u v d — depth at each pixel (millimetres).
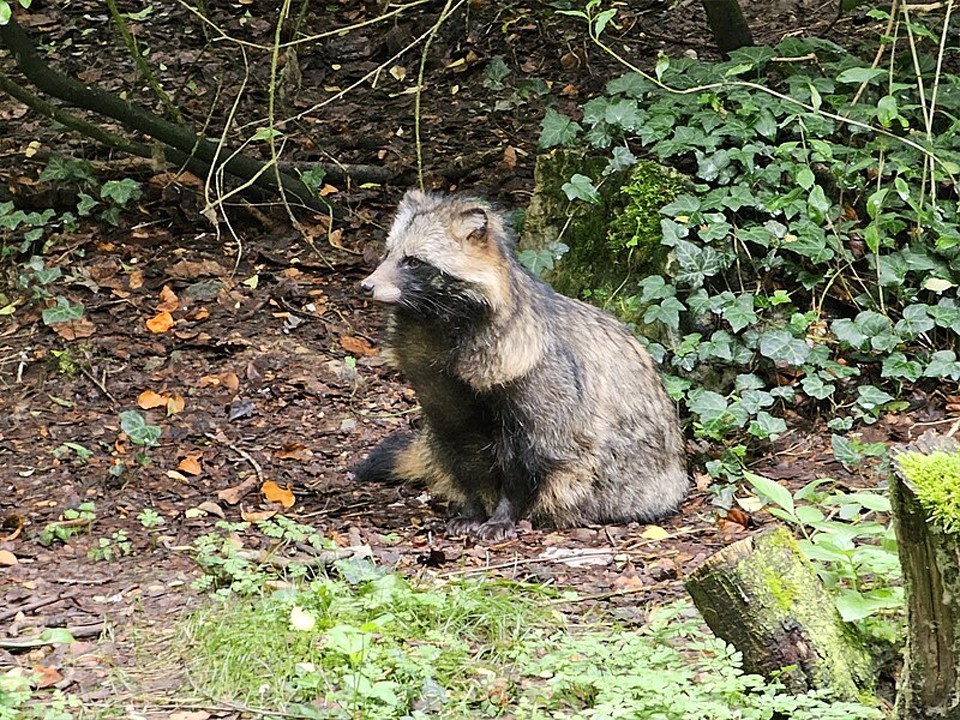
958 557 4684
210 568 7047
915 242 9625
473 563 7379
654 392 8477
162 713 5535
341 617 6148
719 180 9773
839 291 9672
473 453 8195
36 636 6352
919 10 9547
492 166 12203
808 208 9266
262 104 13266
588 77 13109
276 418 9516
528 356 7824
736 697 5164
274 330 10398
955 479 4727
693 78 10289
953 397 9180
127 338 10227
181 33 14320
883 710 5184
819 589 5426
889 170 9555
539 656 5949
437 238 7617
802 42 10680
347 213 11727
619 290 9844
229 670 5766
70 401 9602
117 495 8445
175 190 11703
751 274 9695
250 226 11641
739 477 8609
